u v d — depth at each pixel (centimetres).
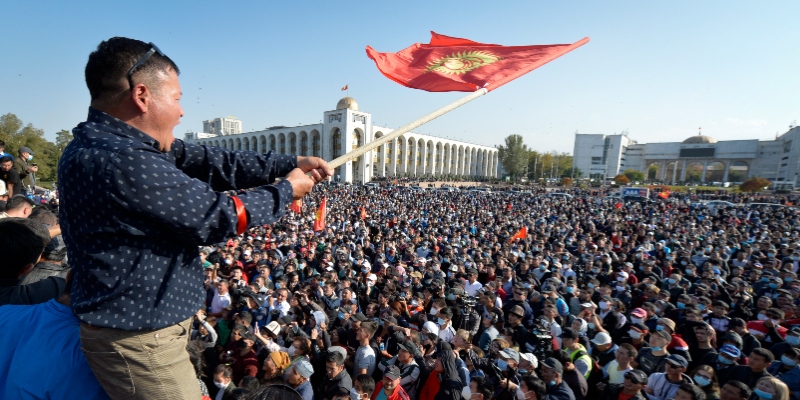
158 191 113
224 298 748
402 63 378
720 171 10044
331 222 1984
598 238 1580
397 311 734
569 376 518
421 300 800
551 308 697
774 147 8400
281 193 142
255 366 550
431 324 639
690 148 9406
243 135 8262
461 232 1695
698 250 1331
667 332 577
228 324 702
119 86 127
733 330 661
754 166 8712
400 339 591
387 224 2027
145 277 120
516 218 2325
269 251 1133
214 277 832
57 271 252
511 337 618
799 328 613
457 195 4022
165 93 138
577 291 855
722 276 1070
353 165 6612
